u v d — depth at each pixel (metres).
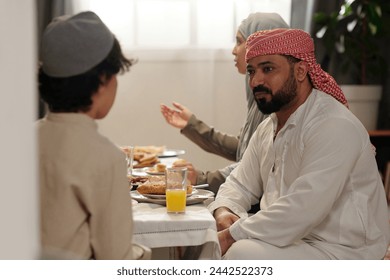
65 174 1.40
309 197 1.90
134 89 4.64
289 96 2.05
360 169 2.02
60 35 1.46
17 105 0.91
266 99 2.06
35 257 0.96
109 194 1.43
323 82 2.10
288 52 2.02
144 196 2.04
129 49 4.55
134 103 4.66
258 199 2.37
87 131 1.46
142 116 4.68
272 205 1.96
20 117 0.92
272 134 2.22
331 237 2.01
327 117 2.00
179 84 4.67
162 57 4.62
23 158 0.93
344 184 1.96
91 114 1.52
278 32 2.04
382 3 4.79
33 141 0.95
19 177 0.92
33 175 0.95
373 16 4.65
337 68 5.00
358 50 4.78
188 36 4.63
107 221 1.43
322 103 2.06
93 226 1.43
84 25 1.47
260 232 1.94
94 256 1.45
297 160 2.06
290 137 2.09
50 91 1.48
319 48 4.85
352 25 4.74
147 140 4.71
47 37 1.47
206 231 1.75
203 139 3.12
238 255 1.92
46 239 1.39
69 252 1.34
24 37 0.93
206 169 4.76
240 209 2.28
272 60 2.03
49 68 1.47
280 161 2.13
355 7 4.93
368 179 2.05
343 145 1.94
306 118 2.05
